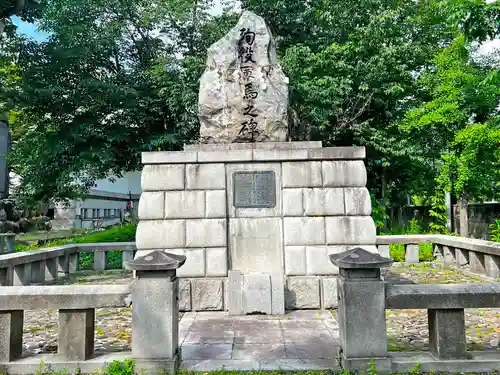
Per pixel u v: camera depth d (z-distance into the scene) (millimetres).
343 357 4230
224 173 6988
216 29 16891
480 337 5375
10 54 16219
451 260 11188
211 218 6898
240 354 4746
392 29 15734
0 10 12391
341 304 4359
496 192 16219
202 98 7539
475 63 14422
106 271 11016
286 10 17500
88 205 26656
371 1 15594
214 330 5664
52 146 15633
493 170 13508
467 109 13266
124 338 5547
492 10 7012
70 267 10938
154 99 17078
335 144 17688
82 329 4414
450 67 13422
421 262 11742
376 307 4188
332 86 15219
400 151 15250
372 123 17031
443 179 13992
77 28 15289
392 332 5645
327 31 16844
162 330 4246
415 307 4227
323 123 15719
